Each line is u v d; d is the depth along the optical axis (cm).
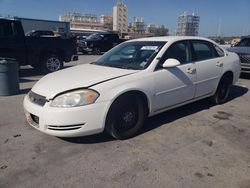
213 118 504
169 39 480
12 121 482
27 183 295
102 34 2191
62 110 351
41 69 1048
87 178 305
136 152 365
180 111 540
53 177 306
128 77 397
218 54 571
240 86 816
